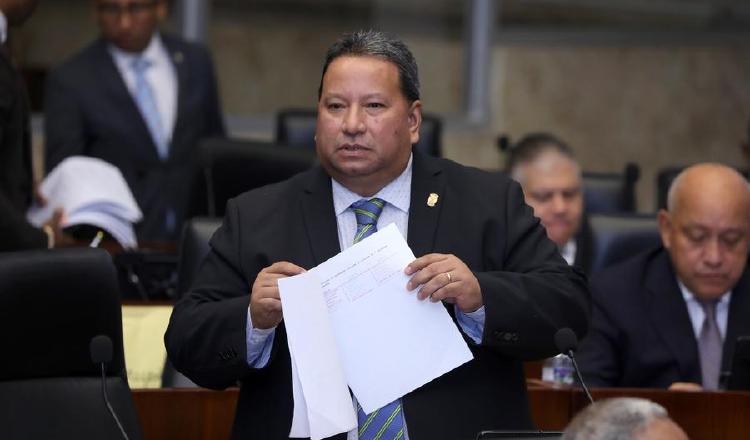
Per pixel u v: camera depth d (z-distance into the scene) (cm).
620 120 2745
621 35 2744
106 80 1814
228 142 1431
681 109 2767
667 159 2766
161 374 1113
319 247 861
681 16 2786
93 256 827
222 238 888
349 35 867
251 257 866
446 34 2673
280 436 830
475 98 2647
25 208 1323
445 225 866
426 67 2670
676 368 1238
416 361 808
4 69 1276
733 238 1234
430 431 820
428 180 882
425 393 827
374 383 804
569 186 1525
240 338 824
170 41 1900
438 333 812
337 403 794
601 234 1395
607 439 520
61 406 813
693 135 2772
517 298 822
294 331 798
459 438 823
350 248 823
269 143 1465
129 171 1795
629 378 1247
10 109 1272
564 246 1543
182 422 1001
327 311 806
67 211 1354
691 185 1247
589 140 2734
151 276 1338
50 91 1809
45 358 820
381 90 844
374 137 843
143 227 1777
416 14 2683
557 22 2734
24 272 813
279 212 882
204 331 836
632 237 1392
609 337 1255
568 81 2719
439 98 2662
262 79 2642
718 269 1234
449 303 843
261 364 838
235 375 835
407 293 814
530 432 718
